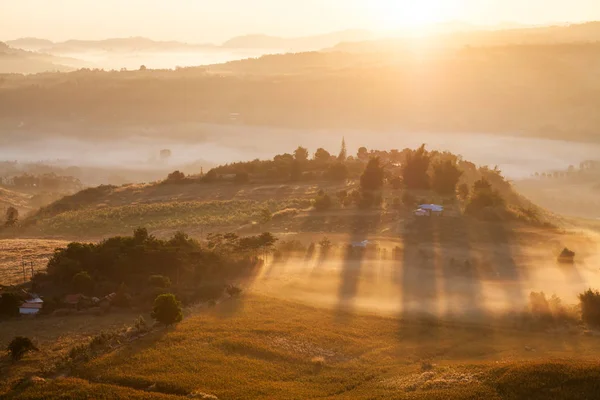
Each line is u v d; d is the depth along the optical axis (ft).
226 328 255.50
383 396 194.39
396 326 265.95
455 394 192.85
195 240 368.68
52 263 327.67
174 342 239.50
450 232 417.08
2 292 293.02
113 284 306.35
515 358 231.91
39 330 252.42
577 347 244.22
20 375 209.56
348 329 260.83
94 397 193.47
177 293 294.87
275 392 201.26
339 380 213.25
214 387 203.92
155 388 203.62
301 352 236.22
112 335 243.19
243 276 330.75
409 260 361.92
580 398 189.16
